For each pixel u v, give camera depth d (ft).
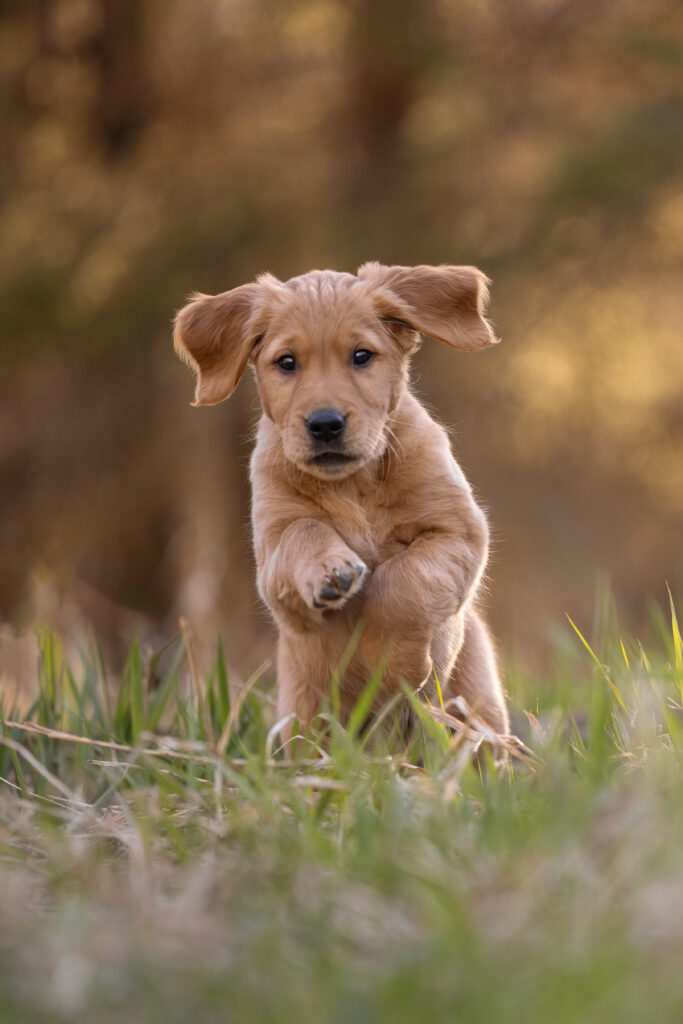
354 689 21.97
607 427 70.59
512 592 67.26
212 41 71.31
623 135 63.41
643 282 67.05
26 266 67.26
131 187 69.10
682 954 10.18
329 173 67.87
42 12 71.00
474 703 23.04
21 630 31.37
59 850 14.40
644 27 65.72
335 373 21.01
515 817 14.15
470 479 68.39
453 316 22.86
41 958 11.05
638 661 22.54
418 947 10.94
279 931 11.43
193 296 23.81
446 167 66.03
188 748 18.10
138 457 73.10
